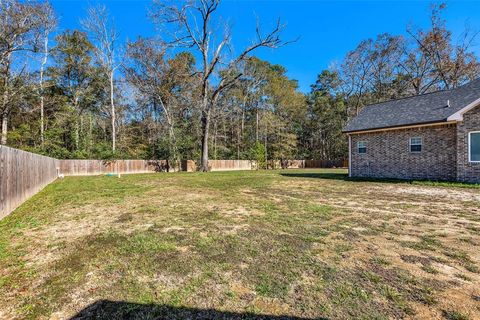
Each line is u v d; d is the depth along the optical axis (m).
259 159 30.72
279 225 4.33
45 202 6.93
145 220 4.79
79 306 2.08
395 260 2.90
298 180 12.43
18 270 2.74
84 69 26.50
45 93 22.05
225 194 8.00
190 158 26.69
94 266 2.81
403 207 5.78
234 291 2.28
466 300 2.10
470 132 9.97
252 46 19.33
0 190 5.01
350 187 9.52
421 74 24.22
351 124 14.86
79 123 24.08
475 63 20.86
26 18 16.09
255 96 33.19
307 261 2.88
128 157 24.05
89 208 6.00
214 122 29.03
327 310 1.99
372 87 28.98
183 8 19.36
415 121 11.39
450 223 4.43
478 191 8.16
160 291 2.29
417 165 11.72
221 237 3.72
